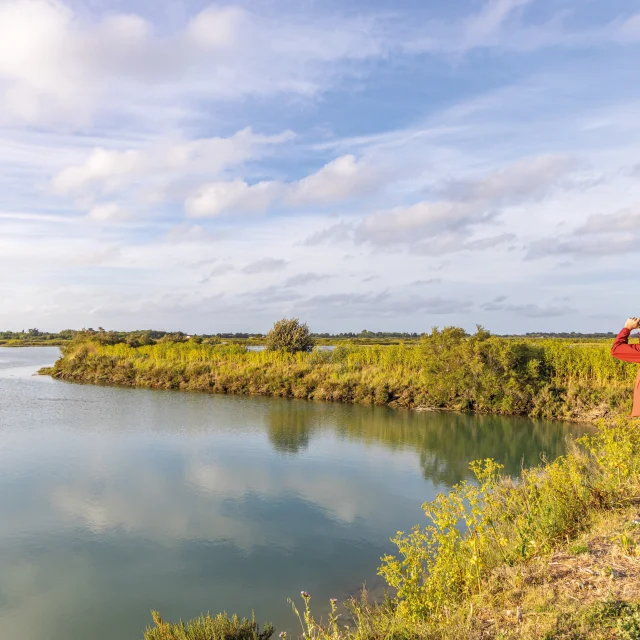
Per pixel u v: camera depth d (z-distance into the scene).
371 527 12.44
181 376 40.03
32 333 167.50
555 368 27.86
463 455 19.33
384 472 17.17
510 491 8.33
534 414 26.80
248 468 17.69
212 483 16.00
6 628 8.48
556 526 6.81
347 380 33.66
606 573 5.14
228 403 31.81
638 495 7.38
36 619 8.74
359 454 19.59
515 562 6.17
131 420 26.31
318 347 47.00
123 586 9.79
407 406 30.22
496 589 5.57
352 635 5.71
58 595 9.49
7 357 81.50
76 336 63.16
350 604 8.78
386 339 101.44
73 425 25.03
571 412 25.98
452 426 24.81
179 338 72.56
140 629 8.42
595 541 6.10
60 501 14.39
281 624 8.27
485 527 7.47
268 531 12.27
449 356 29.61
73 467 17.78
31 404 31.47
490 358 28.77
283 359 40.38
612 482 7.77
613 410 24.67
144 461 18.58
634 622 4.07
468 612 5.13
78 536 12.06
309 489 15.37
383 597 8.91
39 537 12.00
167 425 25.08
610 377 27.14
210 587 9.71
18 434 23.08
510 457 18.95
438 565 6.15
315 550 11.19
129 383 42.12
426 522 12.70
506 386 27.91
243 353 44.66
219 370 39.94
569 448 18.94
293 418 26.89
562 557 5.88
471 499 6.95
